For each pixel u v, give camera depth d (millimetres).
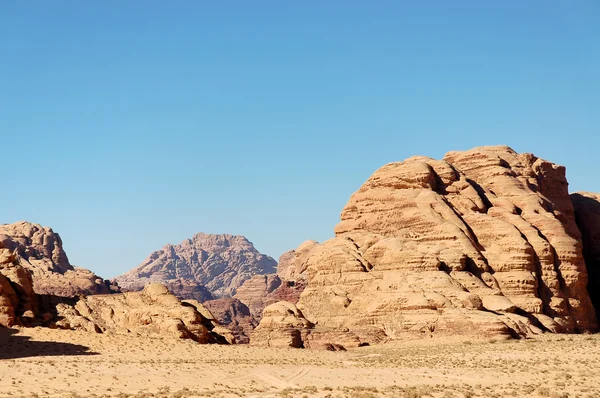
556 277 131500
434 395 71438
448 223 133625
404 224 137750
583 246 158500
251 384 77062
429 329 116188
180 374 80875
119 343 99125
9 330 98875
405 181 141875
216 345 105062
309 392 72188
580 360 89312
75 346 95500
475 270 128750
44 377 75625
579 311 132875
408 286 123250
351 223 143500
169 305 115938
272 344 119875
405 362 94562
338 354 106125
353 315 126312
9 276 110312
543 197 144875
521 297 126438
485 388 74625
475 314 114438
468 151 152500
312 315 131625
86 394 68875
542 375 81625
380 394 71625
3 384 71312
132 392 71062
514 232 131750
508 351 99312
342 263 133625
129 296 119750
